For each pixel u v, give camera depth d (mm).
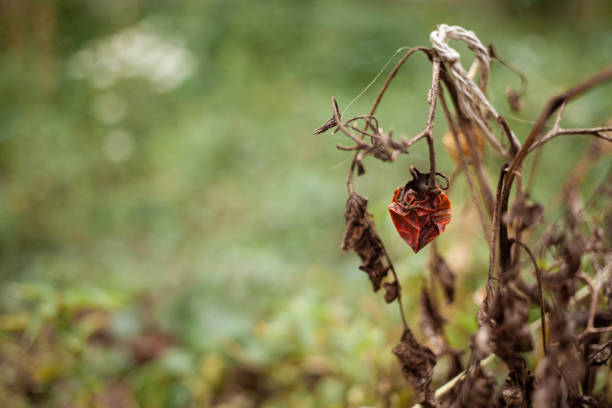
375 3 2541
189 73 1717
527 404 370
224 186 1284
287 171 1277
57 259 939
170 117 1595
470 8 2666
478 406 366
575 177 499
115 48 1688
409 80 1653
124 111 1555
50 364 573
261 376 655
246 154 1363
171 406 603
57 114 1409
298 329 629
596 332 373
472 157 407
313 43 1890
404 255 686
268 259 904
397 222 368
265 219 1104
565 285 388
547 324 401
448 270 432
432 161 355
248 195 1234
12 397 595
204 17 1934
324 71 1766
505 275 360
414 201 363
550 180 859
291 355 640
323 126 353
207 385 620
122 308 700
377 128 354
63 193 1176
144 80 1645
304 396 608
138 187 1317
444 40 384
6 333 669
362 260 385
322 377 637
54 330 661
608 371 408
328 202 1097
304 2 2164
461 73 371
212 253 995
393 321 601
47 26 1542
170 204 1221
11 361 625
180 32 1903
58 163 1180
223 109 1571
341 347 602
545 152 924
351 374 560
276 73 1777
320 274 864
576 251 370
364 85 1698
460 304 534
